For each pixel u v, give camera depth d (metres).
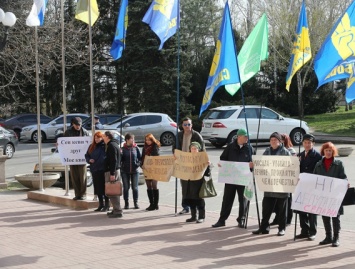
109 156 11.64
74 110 42.06
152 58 39.31
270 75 42.84
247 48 10.50
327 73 9.73
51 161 16.48
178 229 10.44
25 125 37.56
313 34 38.00
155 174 12.18
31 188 16.08
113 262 8.15
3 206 13.41
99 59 40.19
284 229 9.82
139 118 29.11
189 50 44.47
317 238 9.54
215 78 10.59
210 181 10.95
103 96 41.75
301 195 8.92
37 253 8.79
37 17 13.96
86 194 13.79
